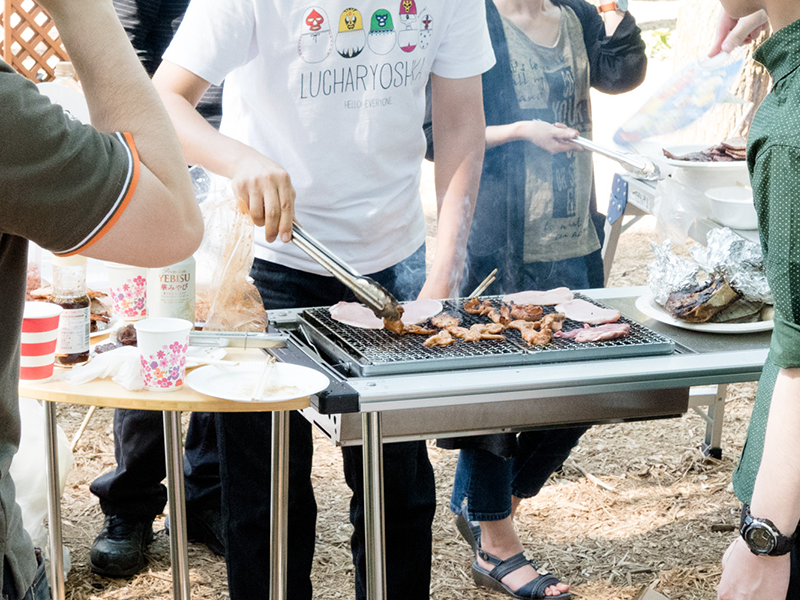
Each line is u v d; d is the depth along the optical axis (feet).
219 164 5.78
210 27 5.98
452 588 7.99
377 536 5.03
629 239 18.99
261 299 6.12
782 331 3.93
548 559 8.45
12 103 2.82
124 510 7.98
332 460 10.61
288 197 5.54
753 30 7.03
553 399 5.15
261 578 6.31
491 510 7.59
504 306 6.11
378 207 6.69
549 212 8.82
